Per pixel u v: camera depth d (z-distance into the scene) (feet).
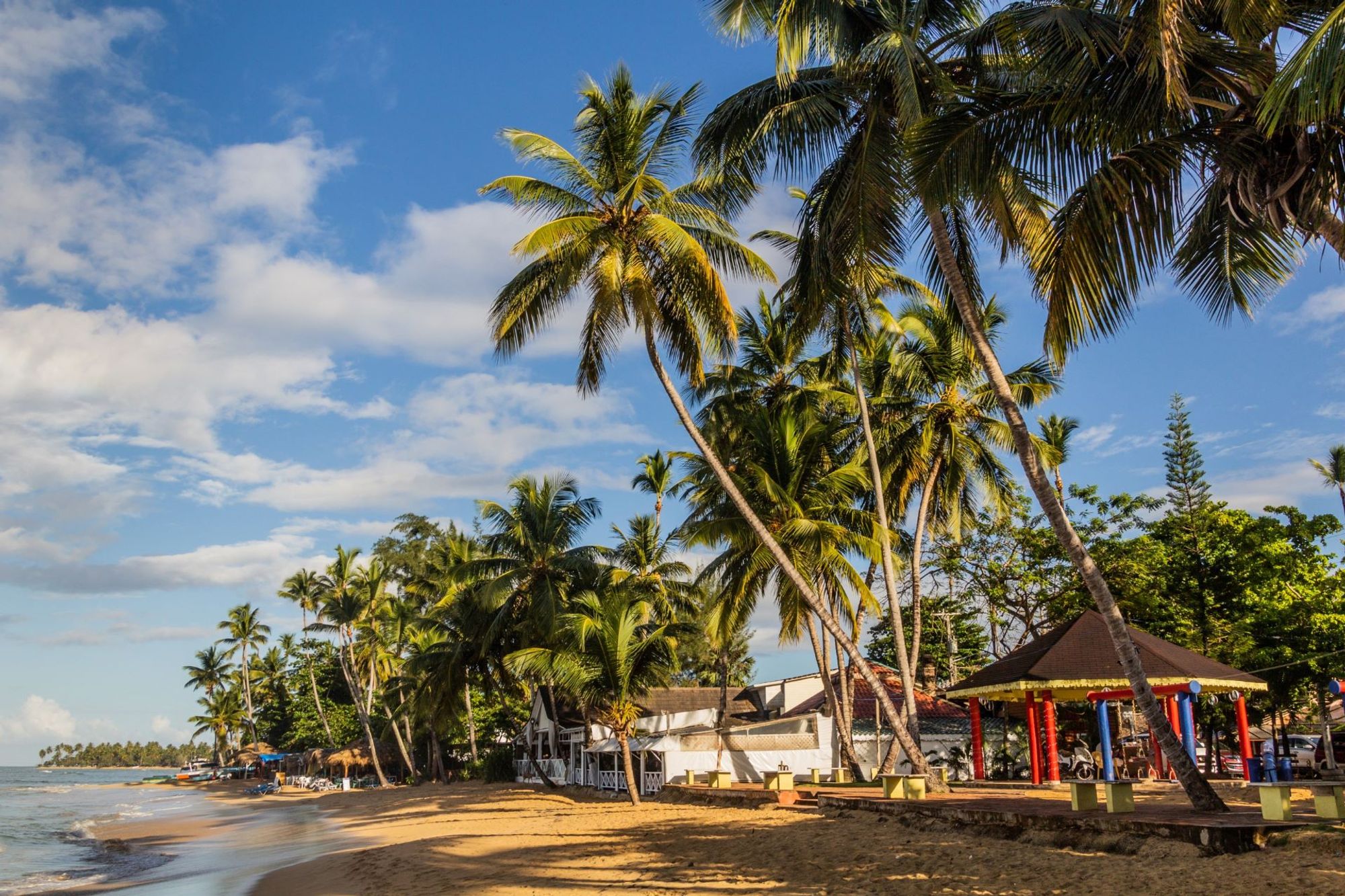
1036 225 48.49
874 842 52.65
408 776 222.07
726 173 60.23
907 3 52.21
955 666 138.41
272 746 345.72
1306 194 31.30
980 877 41.47
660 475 143.43
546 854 62.90
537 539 123.95
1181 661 70.23
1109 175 35.99
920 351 88.43
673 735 110.93
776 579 85.76
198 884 71.77
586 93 69.10
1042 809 50.57
